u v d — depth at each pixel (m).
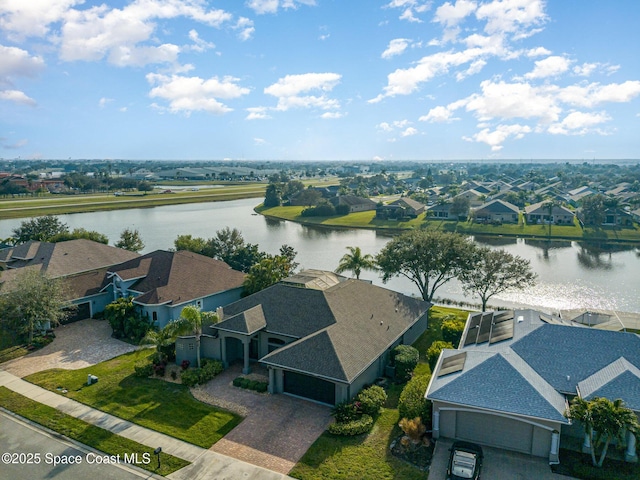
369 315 37.25
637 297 58.84
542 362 28.44
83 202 175.38
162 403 30.14
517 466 23.41
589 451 24.39
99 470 23.42
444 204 133.12
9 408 29.72
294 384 30.92
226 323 34.97
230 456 24.45
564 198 171.75
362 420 27.05
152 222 129.12
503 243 99.12
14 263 58.34
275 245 95.88
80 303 47.47
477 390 25.11
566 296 59.41
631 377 24.95
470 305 55.53
